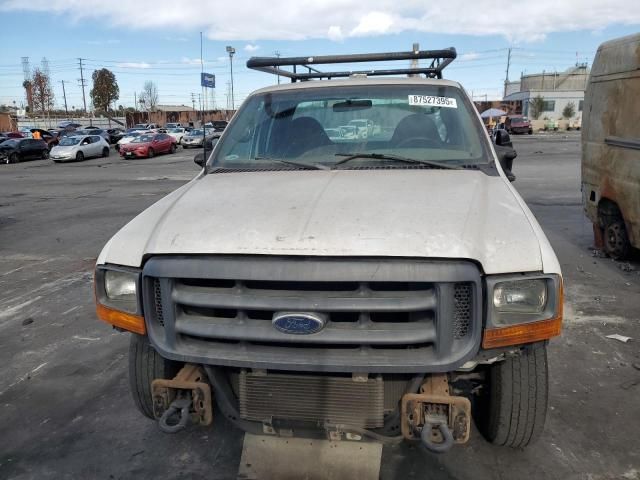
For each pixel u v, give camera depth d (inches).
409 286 86.8
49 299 239.9
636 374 154.6
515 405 105.3
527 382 104.0
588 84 289.7
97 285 104.3
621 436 126.0
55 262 307.1
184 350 94.5
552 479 112.2
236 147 143.5
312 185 113.5
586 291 224.1
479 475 113.9
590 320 193.2
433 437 90.4
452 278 84.8
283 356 90.8
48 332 201.8
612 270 253.8
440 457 119.5
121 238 104.7
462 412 90.0
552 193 505.0
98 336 196.4
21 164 1200.2
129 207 508.4
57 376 167.0
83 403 150.4
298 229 91.8
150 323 97.2
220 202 107.4
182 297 92.7
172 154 1339.8
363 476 100.0
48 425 140.3
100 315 104.7
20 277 278.2
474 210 98.0
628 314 198.2
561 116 2566.4
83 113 4030.5
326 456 103.1
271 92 156.5
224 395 100.8
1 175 933.2
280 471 103.7
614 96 259.9
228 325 91.8
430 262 85.9
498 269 88.0
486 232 93.2
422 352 88.4
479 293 86.4
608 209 272.7
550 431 128.2
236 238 92.2
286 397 97.0
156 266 94.0
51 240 369.4
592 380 151.7
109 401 150.9
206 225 97.4
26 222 446.9
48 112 3597.4
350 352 89.4
